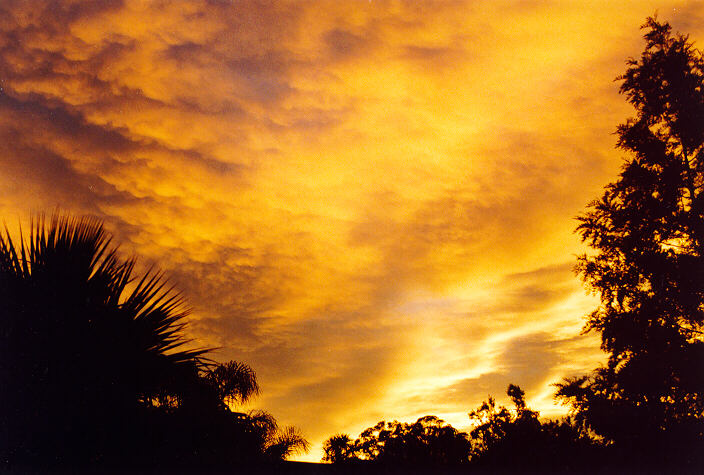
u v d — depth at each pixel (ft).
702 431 38.60
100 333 17.69
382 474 39.58
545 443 45.60
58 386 16.39
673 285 42.50
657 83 46.88
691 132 45.29
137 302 19.20
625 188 46.32
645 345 42.04
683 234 44.16
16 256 18.54
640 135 46.70
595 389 43.21
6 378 16.07
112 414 16.66
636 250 44.60
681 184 44.06
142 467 16.66
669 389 41.04
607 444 42.57
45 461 15.71
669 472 38.58
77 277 18.62
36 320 17.16
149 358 18.29
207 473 18.31
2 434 15.57
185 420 18.02
